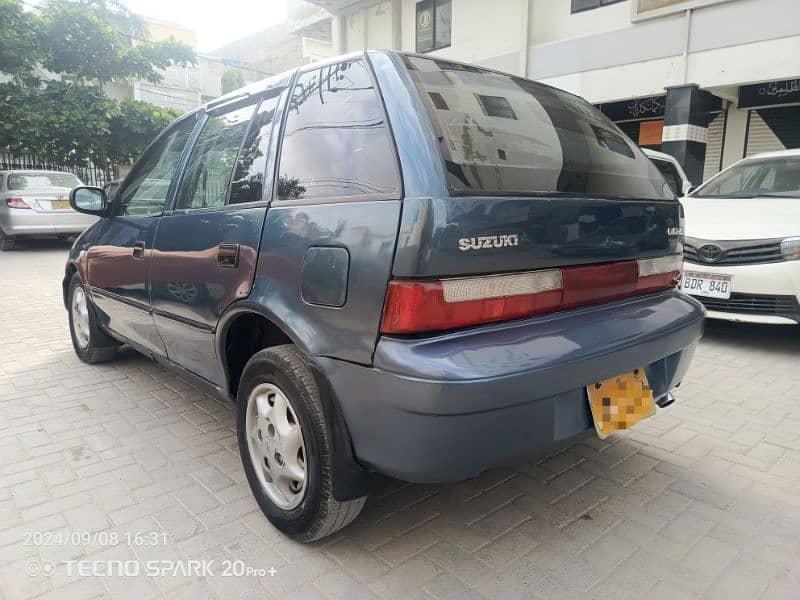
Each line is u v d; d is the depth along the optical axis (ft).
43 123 44.32
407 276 5.76
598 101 36.01
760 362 14.46
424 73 7.23
